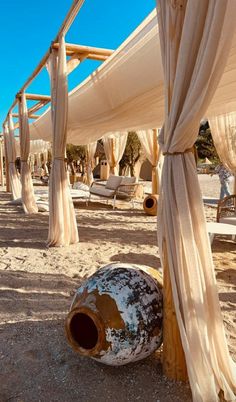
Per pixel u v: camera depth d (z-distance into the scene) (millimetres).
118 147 13172
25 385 2082
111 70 4672
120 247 5434
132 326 2035
